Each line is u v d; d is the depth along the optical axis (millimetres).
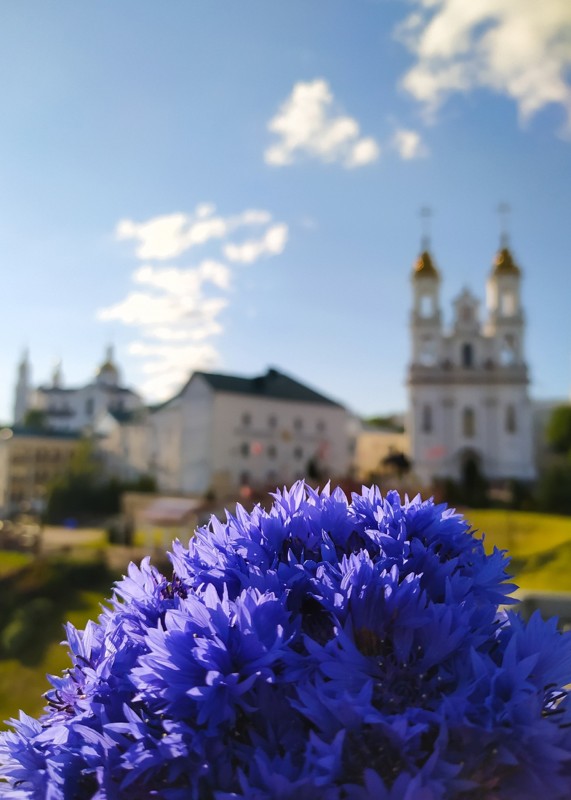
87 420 162125
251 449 96062
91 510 81625
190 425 97875
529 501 59750
